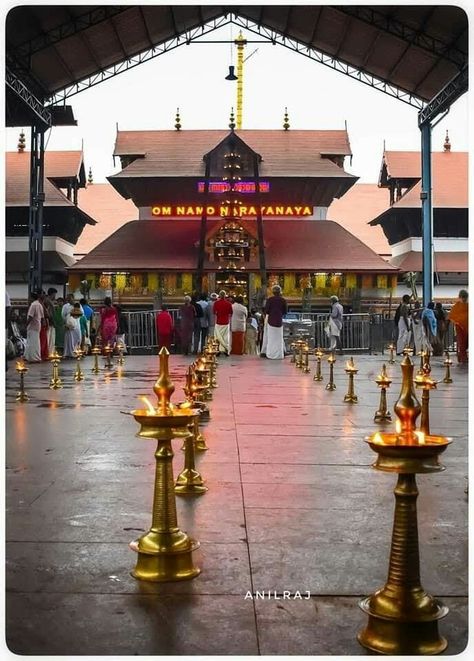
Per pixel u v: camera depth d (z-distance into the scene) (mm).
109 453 8227
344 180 51469
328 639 3615
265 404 12641
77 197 61219
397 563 3594
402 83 37469
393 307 51094
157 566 4344
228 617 3844
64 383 16703
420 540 5148
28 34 30266
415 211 54531
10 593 4152
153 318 32031
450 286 54562
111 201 67000
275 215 52250
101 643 3545
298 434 9500
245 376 18500
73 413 11562
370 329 31531
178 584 4285
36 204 35250
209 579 4355
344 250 50250
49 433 9609
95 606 3971
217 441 8961
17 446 8648
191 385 8344
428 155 36312
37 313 24188
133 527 5402
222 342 27406
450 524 5531
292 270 48750
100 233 64188
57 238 53094
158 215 52281
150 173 51312
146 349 31938
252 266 49000
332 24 35562
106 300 28172
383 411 10711
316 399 13398
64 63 34281
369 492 6453
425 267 36031
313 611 3932
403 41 32906
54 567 4555
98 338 29484
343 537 5172
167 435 4383
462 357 23797
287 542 5047
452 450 8641
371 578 4387
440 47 31969
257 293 47844
